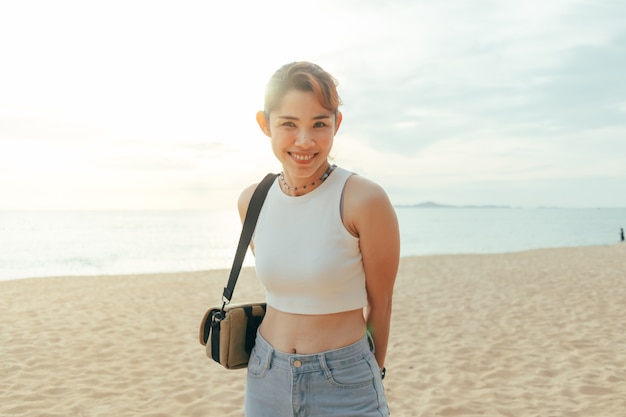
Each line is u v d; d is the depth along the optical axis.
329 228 1.44
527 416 4.28
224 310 1.66
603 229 85.31
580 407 4.42
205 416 4.43
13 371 5.66
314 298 1.46
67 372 5.62
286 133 1.39
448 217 163.88
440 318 8.36
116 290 12.04
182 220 120.81
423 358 6.06
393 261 1.48
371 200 1.41
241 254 1.65
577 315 8.27
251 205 1.61
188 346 6.73
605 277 12.93
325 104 1.36
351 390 1.46
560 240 54.53
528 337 6.89
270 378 1.51
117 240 51.31
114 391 5.03
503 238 59.03
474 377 5.32
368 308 1.59
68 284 13.17
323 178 1.48
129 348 6.62
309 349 1.46
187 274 15.70
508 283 12.37
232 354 1.62
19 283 13.34
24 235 58.38
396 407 4.57
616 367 5.45
